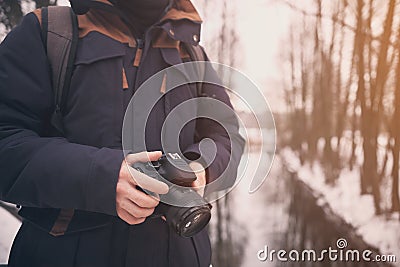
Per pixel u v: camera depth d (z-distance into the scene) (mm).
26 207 463
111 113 441
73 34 453
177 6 517
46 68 443
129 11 489
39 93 433
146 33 477
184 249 489
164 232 473
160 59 484
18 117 424
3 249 1084
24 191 397
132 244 454
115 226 453
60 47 446
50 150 401
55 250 445
